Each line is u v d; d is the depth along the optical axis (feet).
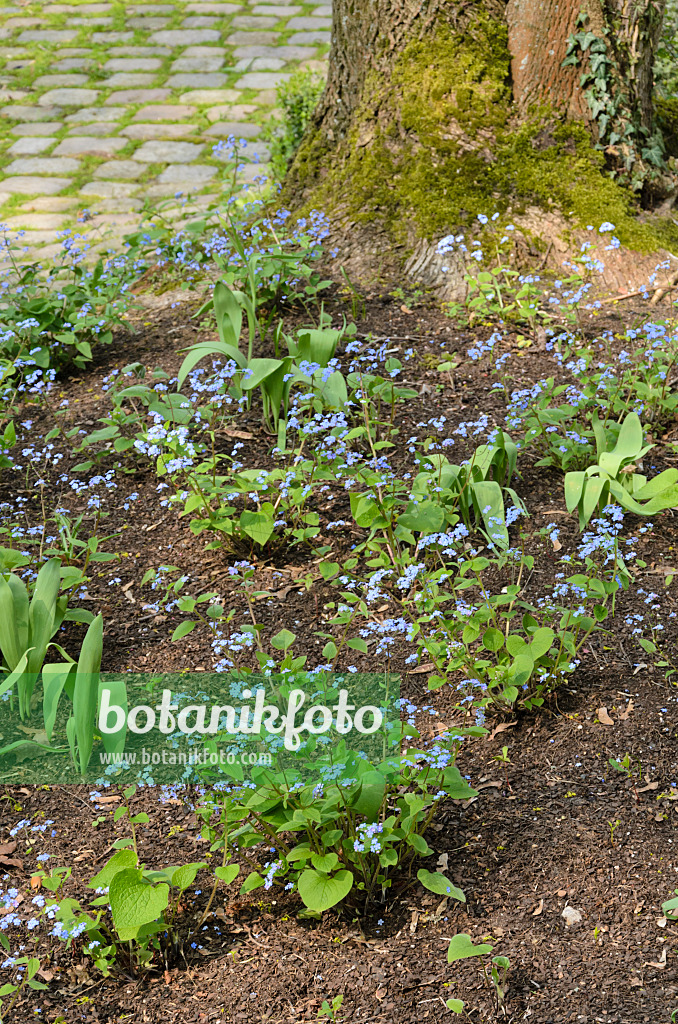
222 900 8.19
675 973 7.24
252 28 34.01
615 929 7.64
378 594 9.48
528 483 12.67
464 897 7.56
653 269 16.51
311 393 11.68
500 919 7.80
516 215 16.85
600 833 8.41
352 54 18.49
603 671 9.93
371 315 16.19
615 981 7.22
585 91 17.02
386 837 7.54
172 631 10.92
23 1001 7.51
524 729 9.43
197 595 11.28
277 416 13.39
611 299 16.11
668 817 8.50
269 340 15.74
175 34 33.83
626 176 17.35
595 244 16.62
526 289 14.75
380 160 17.85
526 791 8.85
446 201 16.94
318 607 11.00
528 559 10.17
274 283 15.87
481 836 8.50
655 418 13.32
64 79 30.78
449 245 13.12
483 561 9.69
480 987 7.27
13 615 9.74
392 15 17.69
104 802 9.15
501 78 17.25
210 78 30.30
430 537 9.57
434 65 17.35
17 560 10.83
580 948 7.50
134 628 11.00
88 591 11.51
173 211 22.48
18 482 13.44
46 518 12.69
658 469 12.47
